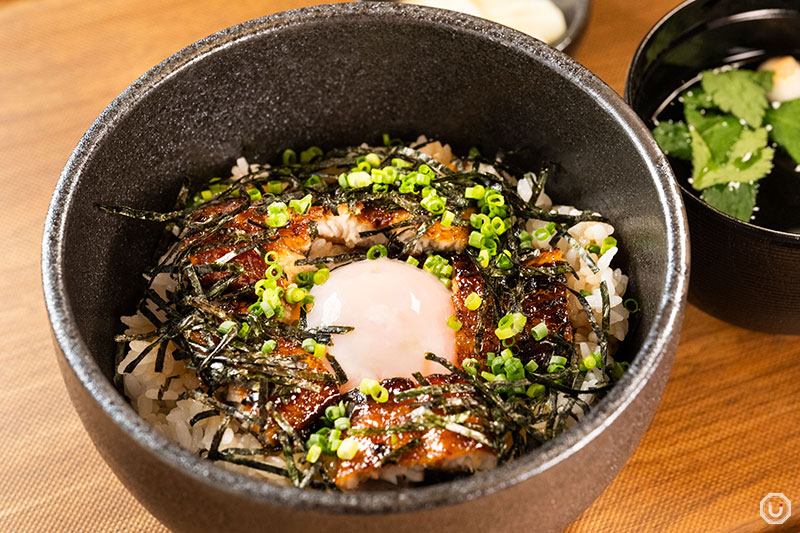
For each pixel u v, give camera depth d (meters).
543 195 0.40
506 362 0.35
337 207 0.37
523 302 0.36
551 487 0.29
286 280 0.36
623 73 0.49
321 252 0.39
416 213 0.37
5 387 0.41
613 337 0.37
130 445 0.28
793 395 0.40
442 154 0.41
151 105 0.36
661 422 0.40
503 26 0.36
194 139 0.38
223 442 0.34
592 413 0.28
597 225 0.38
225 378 0.34
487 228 0.37
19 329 0.42
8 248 0.44
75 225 0.33
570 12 0.49
